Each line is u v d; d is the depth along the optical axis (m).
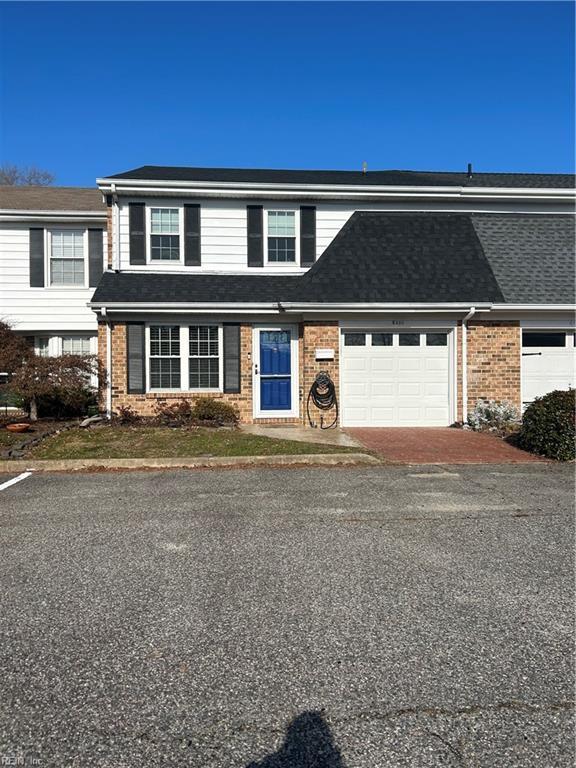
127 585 4.09
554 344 13.34
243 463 9.00
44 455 9.31
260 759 2.33
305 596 3.89
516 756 2.34
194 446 10.04
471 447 10.30
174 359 13.27
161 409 13.05
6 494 7.05
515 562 4.54
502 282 13.44
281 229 14.45
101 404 13.10
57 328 15.62
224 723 2.55
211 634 3.35
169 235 14.20
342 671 2.96
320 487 7.33
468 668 2.98
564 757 2.33
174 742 2.43
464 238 14.44
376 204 14.81
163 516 5.96
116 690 2.79
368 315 12.81
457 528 5.48
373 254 13.90
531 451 9.84
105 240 15.66
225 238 14.28
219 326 13.30
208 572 4.34
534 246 14.41
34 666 3.01
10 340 13.50
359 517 5.89
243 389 13.32
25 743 2.43
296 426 12.91
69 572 4.36
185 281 13.71
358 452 9.50
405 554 4.74
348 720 2.57
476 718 2.58
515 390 13.11
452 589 4.00
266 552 4.80
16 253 15.59
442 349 13.12
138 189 13.85
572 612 3.63
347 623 3.48
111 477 8.08
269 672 2.95
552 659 3.07
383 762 2.31
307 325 12.83
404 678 2.89
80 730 2.51
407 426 13.02
